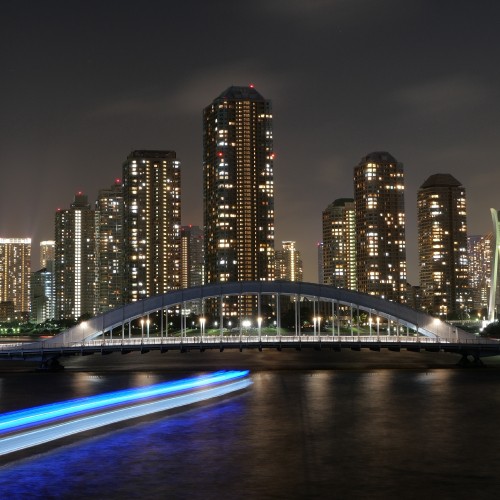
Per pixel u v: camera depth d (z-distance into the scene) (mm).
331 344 153000
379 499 44875
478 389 110625
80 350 154000
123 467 53500
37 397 103938
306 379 129750
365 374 141125
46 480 49594
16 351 155000
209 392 105000
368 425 74688
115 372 149875
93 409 81812
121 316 164000
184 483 48969
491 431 70812
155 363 177250
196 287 165500
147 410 83125
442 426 74000
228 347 154750
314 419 78500
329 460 56438
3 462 54781
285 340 159500
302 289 165125
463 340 158000
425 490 47000
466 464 54812
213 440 64812
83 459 56062
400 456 57938
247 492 46594
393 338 163125
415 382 122750
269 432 69562
